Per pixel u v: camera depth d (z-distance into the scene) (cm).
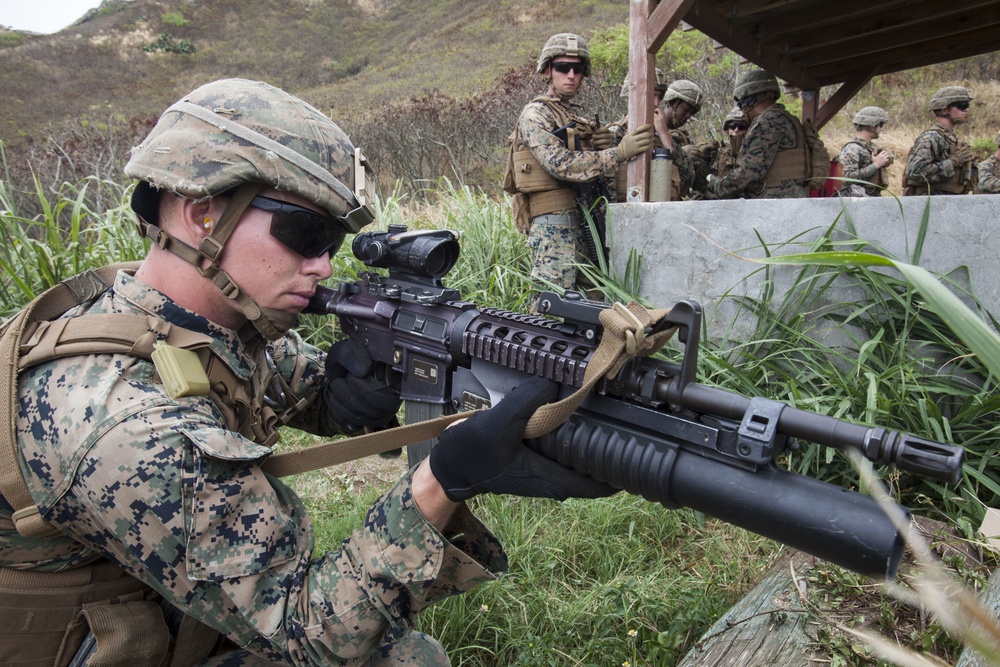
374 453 143
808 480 109
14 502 121
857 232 353
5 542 126
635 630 212
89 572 134
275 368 177
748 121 664
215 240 131
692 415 120
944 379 318
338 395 181
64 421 119
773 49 670
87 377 123
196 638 144
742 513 112
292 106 137
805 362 346
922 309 328
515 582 246
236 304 137
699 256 407
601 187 483
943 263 331
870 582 198
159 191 133
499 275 513
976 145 1377
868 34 634
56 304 141
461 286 519
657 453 120
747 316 391
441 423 146
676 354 341
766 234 380
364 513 296
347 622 125
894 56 713
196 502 117
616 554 262
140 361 128
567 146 470
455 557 131
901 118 1562
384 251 173
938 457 95
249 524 122
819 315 361
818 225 364
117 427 117
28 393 124
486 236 551
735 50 618
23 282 429
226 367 141
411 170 1341
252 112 131
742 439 109
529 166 483
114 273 151
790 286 374
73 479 117
